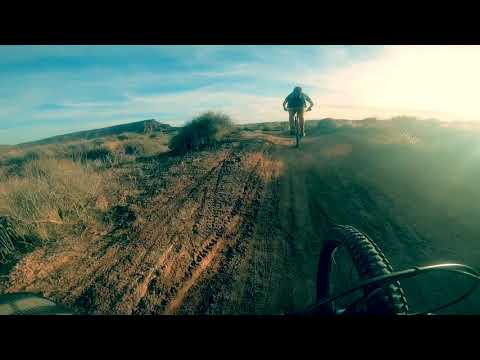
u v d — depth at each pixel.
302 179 7.97
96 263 4.23
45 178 6.84
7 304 2.11
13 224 4.86
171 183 7.48
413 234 4.86
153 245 4.68
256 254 4.45
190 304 3.40
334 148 11.88
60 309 2.21
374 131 16.09
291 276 3.93
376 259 2.15
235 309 3.31
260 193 6.83
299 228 5.22
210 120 13.84
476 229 4.80
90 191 6.70
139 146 18.64
